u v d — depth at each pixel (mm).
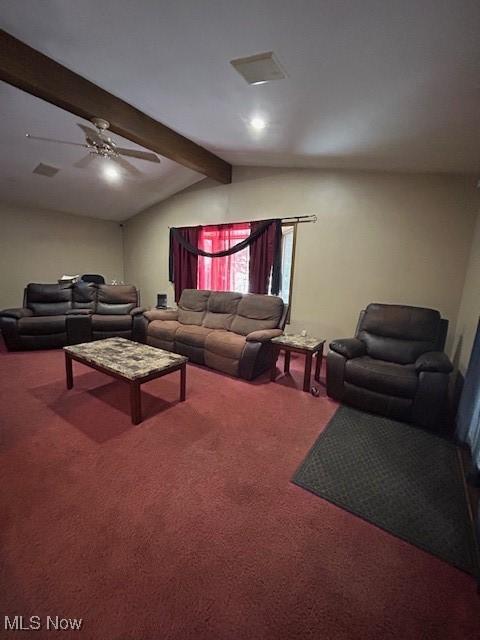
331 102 2025
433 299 3156
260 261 4180
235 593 1085
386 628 999
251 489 1584
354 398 2512
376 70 1608
